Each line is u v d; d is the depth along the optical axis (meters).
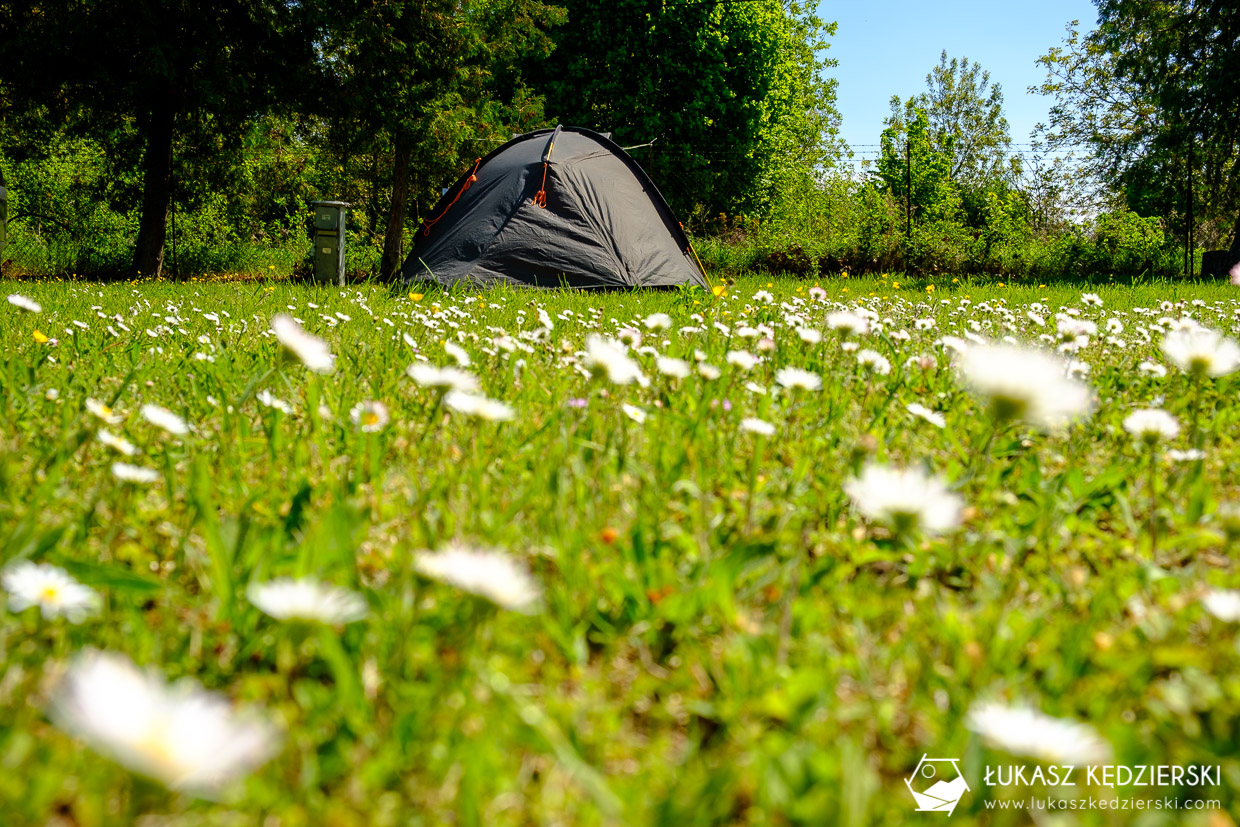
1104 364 3.56
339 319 4.89
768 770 0.83
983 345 3.45
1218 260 17.84
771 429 1.75
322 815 0.79
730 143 27.14
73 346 3.43
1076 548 1.55
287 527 1.49
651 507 1.62
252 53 14.42
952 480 1.82
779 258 16.61
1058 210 31.42
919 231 17.25
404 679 1.03
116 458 1.73
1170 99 19.39
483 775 0.84
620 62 25.25
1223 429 2.39
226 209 18.83
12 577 1.02
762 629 1.18
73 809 0.80
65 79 13.55
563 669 1.11
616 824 0.80
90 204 17.86
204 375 2.71
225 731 0.52
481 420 1.74
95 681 0.52
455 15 15.98
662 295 7.56
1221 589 1.30
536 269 8.73
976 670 1.05
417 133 16.38
